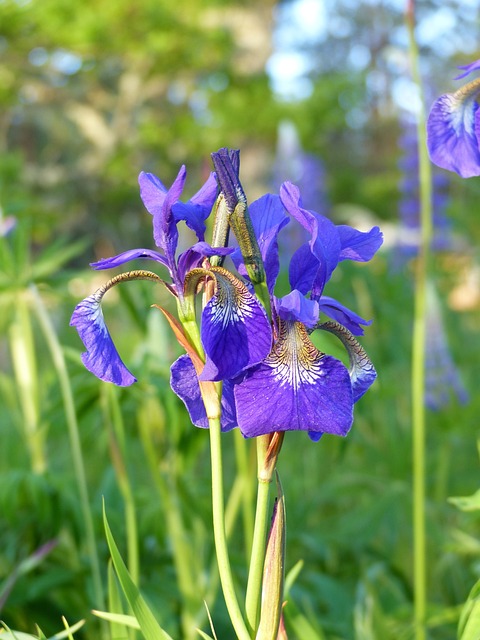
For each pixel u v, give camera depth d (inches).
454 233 41.5
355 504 26.9
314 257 9.0
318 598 18.2
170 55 100.7
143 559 17.5
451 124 8.9
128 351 24.2
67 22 90.9
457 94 8.9
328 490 23.8
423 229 16.9
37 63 97.0
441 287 38.4
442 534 20.2
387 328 30.3
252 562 8.2
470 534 21.9
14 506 16.6
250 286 8.6
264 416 7.6
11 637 10.1
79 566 17.0
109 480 19.1
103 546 17.2
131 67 104.2
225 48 102.7
